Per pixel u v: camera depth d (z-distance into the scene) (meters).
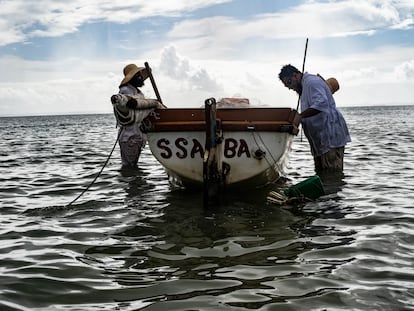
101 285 4.16
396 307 3.59
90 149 16.78
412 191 7.61
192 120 7.19
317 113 8.54
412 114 61.06
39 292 4.04
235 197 7.30
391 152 13.21
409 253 4.73
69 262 4.75
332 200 7.01
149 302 3.79
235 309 3.61
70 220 6.35
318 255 4.73
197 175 7.35
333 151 9.04
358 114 65.69
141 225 5.97
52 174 10.45
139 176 9.62
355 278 4.14
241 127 7.07
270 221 5.96
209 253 4.87
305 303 3.68
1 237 5.63
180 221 6.06
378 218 6.00
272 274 4.27
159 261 4.70
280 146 7.24
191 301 3.78
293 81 8.82
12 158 14.15
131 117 6.54
